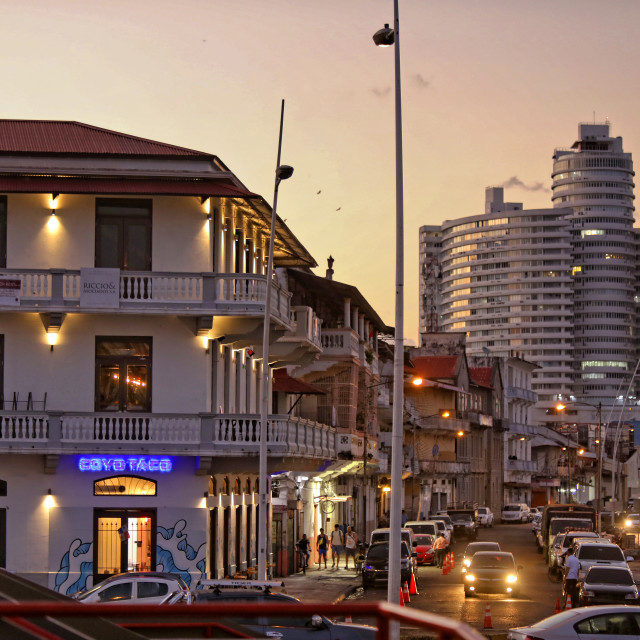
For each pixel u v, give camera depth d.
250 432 47.81
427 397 134.00
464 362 147.38
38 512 46.84
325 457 61.56
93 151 47.56
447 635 7.02
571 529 79.31
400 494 28.69
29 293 46.34
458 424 136.50
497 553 58.53
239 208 51.75
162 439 47.03
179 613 7.77
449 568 73.25
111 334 47.81
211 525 49.16
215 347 49.88
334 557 73.06
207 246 48.03
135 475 47.25
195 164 47.97
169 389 47.88
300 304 73.06
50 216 47.50
